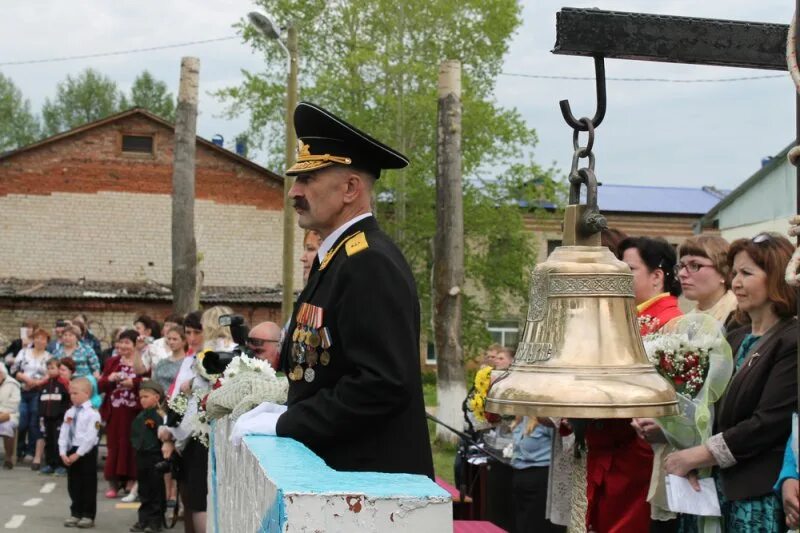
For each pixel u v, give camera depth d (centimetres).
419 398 317
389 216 3300
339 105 3122
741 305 386
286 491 189
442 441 1482
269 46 3147
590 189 252
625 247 473
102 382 1200
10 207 3384
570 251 255
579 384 235
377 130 3073
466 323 3297
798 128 237
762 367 370
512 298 3425
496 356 866
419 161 3105
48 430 1406
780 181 2988
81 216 3412
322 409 302
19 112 6388
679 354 372
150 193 3450
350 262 316
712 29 282
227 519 351
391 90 3080
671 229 4356
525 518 639
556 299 252
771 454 366
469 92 3033
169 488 1073
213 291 3419
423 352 3384
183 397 728
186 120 1722
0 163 3384
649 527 413
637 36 276
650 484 389
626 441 397
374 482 201
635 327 253
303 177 341
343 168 337
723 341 376
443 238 1493
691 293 462
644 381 239
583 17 274
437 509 190
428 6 3016
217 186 3478
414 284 321
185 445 702
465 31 3080
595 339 245
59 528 998
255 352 601
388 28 3062
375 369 301
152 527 953
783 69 295
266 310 3344
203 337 777
